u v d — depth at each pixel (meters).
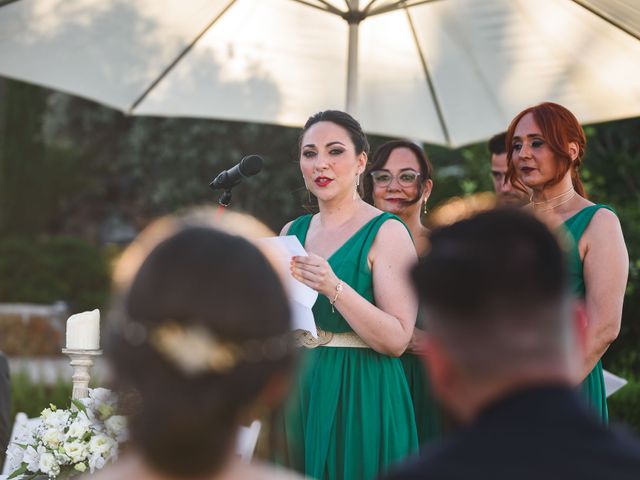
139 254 1.67
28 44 5.90
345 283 4.00
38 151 16.19
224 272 1.56
